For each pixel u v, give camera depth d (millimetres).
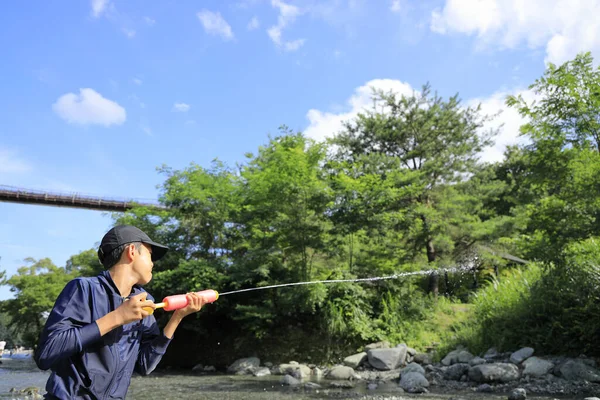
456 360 12453
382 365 13617
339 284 15789
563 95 10367
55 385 1885
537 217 10570
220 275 16594
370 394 9359
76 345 1817
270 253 16281
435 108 25703
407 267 19031
